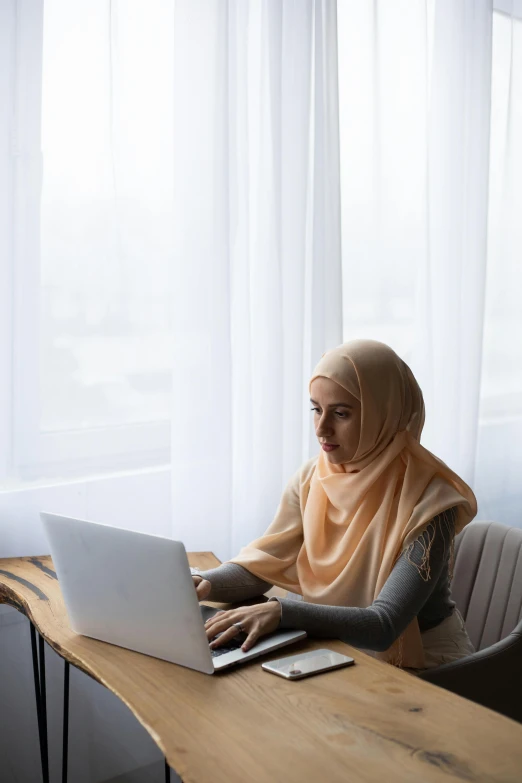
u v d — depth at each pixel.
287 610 1.57
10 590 1.83
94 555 1.46
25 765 2.21
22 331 2.08
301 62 2.42
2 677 2.16
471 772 1.11
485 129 2.93
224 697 1.32
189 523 2.33
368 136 2.70
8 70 2.02
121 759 2.31
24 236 2.06
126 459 2.25
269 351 2.42
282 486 2.48
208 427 2.31
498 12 3.10
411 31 2.77
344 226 2.69
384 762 1.13
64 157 2.12
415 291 2.83
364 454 1.88
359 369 1.83
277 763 1.13
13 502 2.11
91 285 2.17
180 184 2.25
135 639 1.48
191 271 2.27
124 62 2.19
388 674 1.42
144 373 2.25
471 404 3.00
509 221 3.19
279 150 2.39
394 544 1.77
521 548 2.00
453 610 1.90
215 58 2.25
